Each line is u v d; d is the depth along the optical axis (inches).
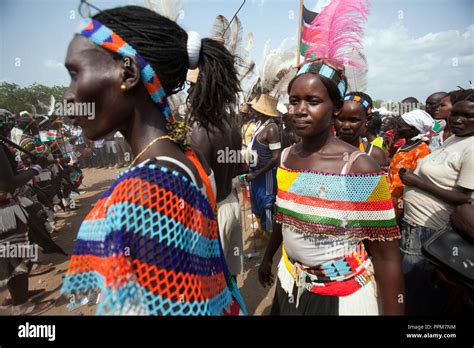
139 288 27.4
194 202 31.8
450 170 82.2
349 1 65.6
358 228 53.8
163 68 35.0
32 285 140.6
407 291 90.0
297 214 58.4
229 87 39.9
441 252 65.7
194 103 40.1
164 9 69.6
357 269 54.7
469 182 76.9
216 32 110.0
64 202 255.8
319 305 56.2
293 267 61.6
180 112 88.4
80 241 31.5
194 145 81.0
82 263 31.4
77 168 279.3
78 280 31.6
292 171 59.9
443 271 65.6
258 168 156.3
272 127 148.7
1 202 112.6
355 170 53.6
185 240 29.9
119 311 27.1
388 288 53.6
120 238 27.3
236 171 107.3
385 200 52.4
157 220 28.0
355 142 95.3
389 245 53.3
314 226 55.9
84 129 34.3
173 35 35.6
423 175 90.1
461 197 79.8
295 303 60.9
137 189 28.4
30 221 141.9
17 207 117.0
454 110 83.0
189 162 34.8
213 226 36.2
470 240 64.5
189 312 29.2
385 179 52.9
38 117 224.2
